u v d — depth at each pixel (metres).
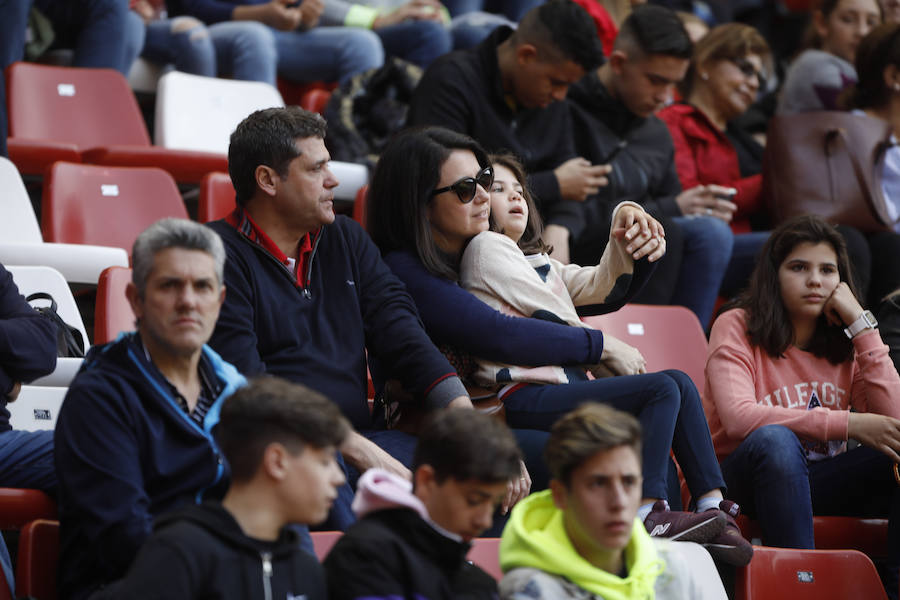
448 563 7.49
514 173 12.52
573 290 12.22
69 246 13.83
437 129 11.86
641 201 17.45
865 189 17.78
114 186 15.77
